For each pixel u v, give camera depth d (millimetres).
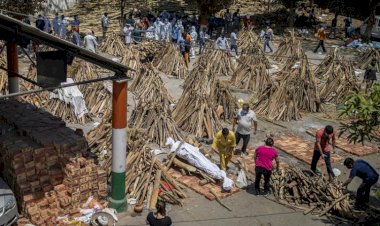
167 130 15164
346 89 20516
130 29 28578
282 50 28188
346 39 34562
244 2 44188
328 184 12164
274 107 18422
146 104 16062
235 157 14570
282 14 41250
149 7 40219
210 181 12758
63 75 10008
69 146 10984
